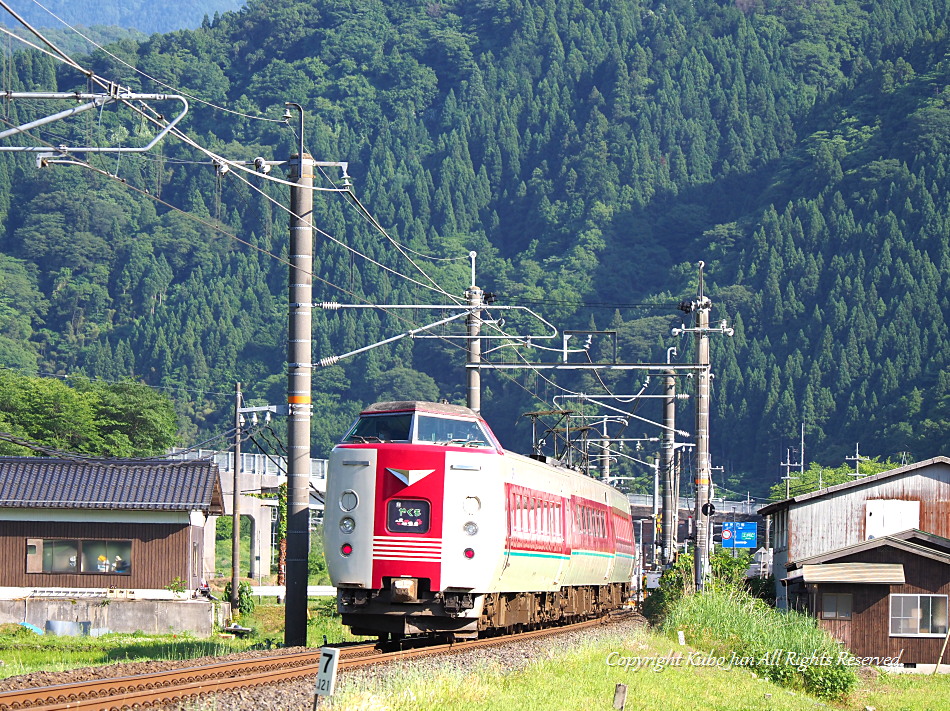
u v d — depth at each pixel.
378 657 49.03
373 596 56.09
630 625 86.06
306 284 63.78
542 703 42.09
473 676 44.22
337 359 67.06
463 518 56.06
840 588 98.19
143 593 105.50
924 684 87.19
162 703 35.06
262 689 39.16
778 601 130.38
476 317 91.50
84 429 172.75
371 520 56.19
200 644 74.62
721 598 85.94
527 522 62.94
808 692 73.19
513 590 61.62
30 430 169.00
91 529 106.50
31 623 97.75
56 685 38.22
